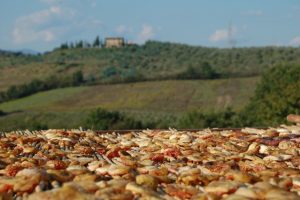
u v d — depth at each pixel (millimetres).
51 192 3373
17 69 169125
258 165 4730
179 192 3650
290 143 6074
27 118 96375
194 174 4023
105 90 117062
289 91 49688
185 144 6074
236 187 3564
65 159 5320
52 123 93250
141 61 177375
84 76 154625
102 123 58562
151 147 5898
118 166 4305
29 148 5711
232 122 56500
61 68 165250
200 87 114500
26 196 3559
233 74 123500
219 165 4566
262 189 3436
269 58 153875
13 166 4574
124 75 149750
